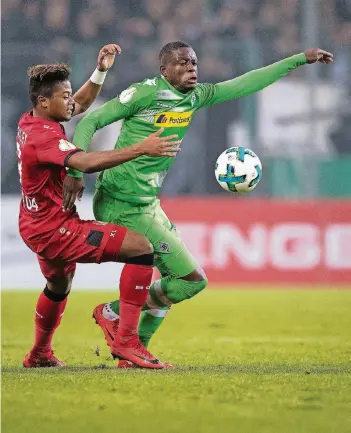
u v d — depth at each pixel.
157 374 17.70
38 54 46.44
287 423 13.41
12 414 14.05
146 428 13.14
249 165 19.88
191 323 30.50
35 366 19.30
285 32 50.38
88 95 21.03
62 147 17.02
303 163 46.34
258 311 34.16
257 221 44.62
